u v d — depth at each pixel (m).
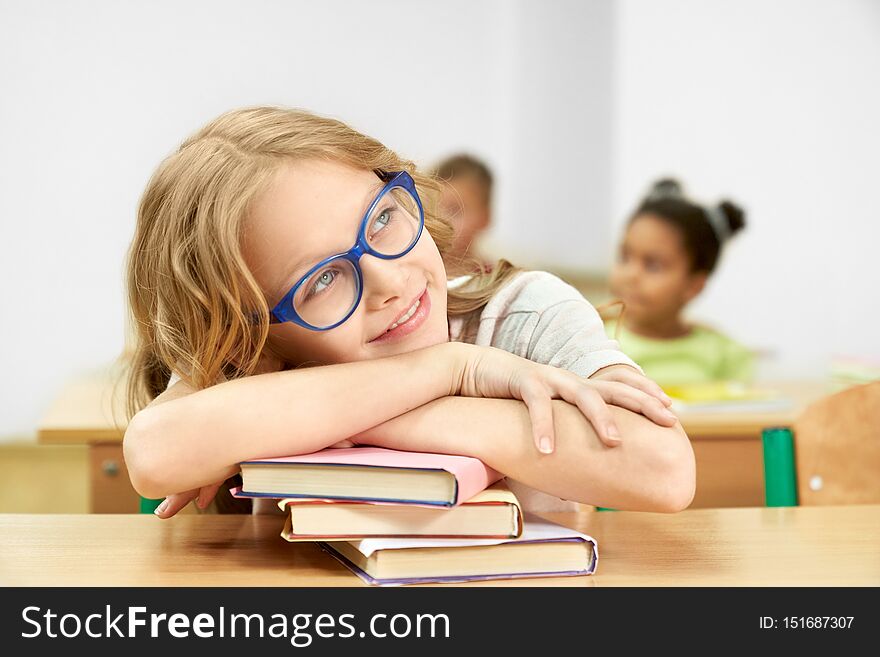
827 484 1.22
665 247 3.41
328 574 0.72
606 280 4.68
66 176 4.36
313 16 4.59
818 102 4.72
